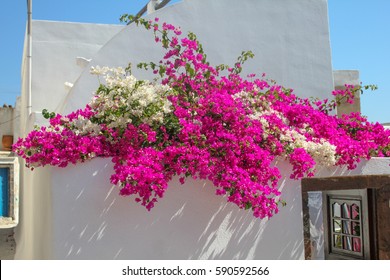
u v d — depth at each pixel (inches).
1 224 660.7
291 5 312.0
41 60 386.0
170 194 209.3
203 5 291.3
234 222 219.6
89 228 197.5
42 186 233.6
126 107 206.4
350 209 302.0
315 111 260.7
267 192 211.9
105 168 201.9
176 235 209.0
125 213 202.5
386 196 253.4
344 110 438.6
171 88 227.5
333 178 241.0
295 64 309.4
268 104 249.0
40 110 381.7
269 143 228.1
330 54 317.1
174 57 277.1
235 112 221.6
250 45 300.2
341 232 310.7
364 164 253.4
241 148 215.2
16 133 801.6
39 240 245.4
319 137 251.6
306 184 236.4
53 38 390.6
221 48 293.1
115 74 218.1
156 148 209.8
